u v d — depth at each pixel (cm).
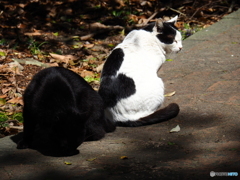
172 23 697
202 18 1190
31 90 511
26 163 480
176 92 709
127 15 1238
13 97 740
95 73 857
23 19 1189
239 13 1160
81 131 488
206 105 639
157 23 658
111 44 1045
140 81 593
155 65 649
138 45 635
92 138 546
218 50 912
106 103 591
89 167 464
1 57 913
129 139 545
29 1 1292
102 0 1338
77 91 530
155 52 654
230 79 740
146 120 586
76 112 488
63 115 482
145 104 596
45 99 495
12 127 627
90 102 540
